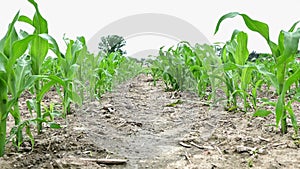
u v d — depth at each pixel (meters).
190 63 4.00
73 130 2.32
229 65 2.38
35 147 1.92
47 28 2.01
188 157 1.80
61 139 2.08
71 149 1.92
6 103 1.71
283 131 2.20
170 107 2.76
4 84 1.67
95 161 1.73
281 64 1.93
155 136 1.99
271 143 2.03
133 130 2.08
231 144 2.03
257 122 2.60
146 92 4.50
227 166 1.68
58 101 4.01
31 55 2.03
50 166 1.64
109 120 2.29
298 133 2.19
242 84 2.93
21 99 4.10
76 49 2.45
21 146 1.93
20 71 1.82
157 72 6.50
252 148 1.92
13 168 1.62
